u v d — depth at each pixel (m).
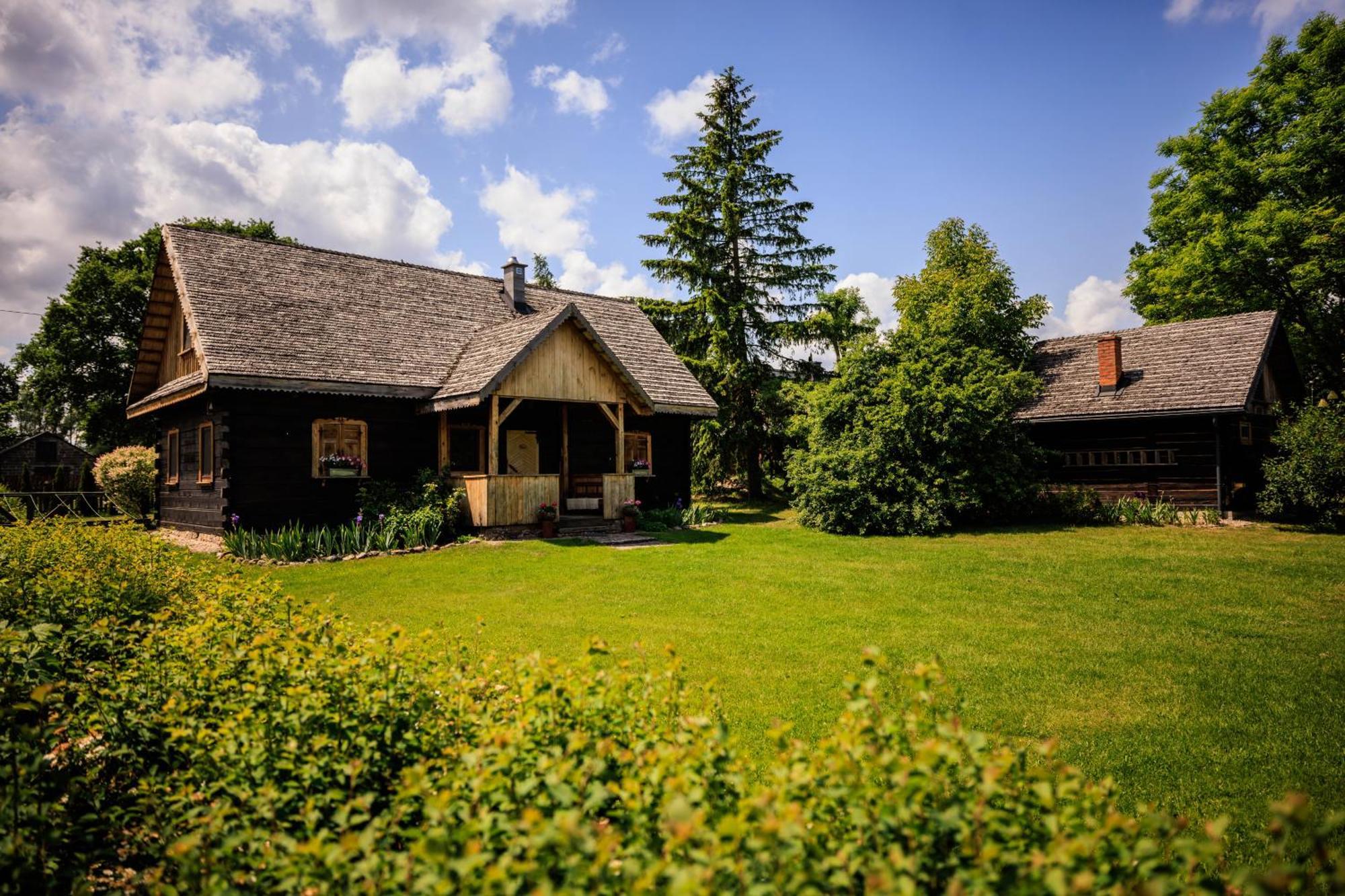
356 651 3.93
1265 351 20.08
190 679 3.98
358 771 2.94
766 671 6.70
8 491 26.08
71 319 37.62
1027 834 2.24
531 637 7.85
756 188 30.31
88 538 7.76
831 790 2.18
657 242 30.22
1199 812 4.26
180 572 6.71
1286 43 27.36
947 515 18.08
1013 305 26.22
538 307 22.16
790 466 19.61
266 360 14.85
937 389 18.59
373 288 19.08
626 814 2.46
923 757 2.08
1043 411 22.41
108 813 3.42
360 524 15.30
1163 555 13.48
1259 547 14.23
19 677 4.36
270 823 2.82
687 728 2.77
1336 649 7.38
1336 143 24.95
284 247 18.62
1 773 3.12
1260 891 1.78
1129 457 21.31
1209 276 28.02
